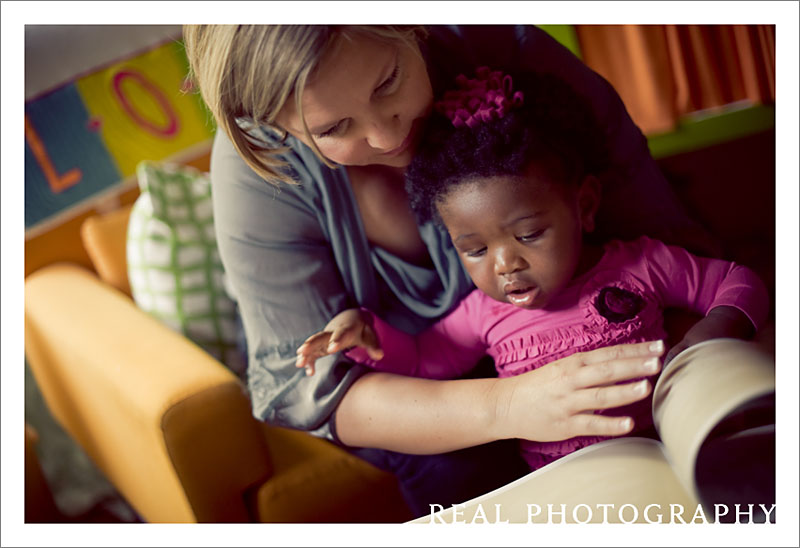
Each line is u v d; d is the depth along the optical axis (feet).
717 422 2.43
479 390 2.76
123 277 4.51
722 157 3.57
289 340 3.00
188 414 3.20
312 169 2.84
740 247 3.47
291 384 3.00
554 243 2.74
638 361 2.55
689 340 2.71
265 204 2.90
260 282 2.97
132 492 4.08
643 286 2.92
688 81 3.65
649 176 3.05
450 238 2.96
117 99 4.58
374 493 3.45
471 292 3.05
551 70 2.94
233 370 4.14
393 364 3.04
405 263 3.07
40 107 4.45
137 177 4.71
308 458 3.49
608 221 3.05
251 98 2.41
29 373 4.94
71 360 3.96
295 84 2.32
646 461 2.72
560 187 2.72
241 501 3.38
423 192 2.79
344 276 3.06
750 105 3.65
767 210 3.52
